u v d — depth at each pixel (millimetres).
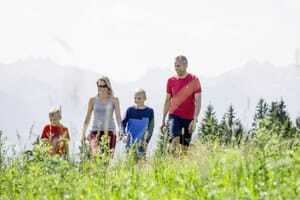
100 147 12062
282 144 10969
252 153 10758
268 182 9836
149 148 12539
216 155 11359
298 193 9188
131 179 10812
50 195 10883
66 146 12836
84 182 11180
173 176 11172
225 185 9922
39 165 11750
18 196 11195
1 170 11891
